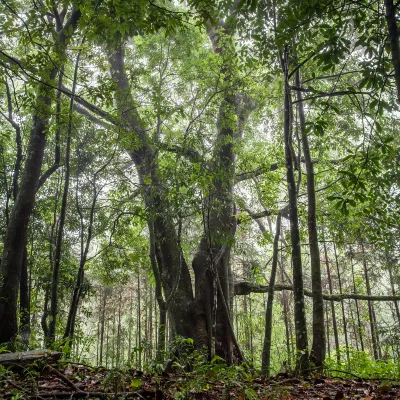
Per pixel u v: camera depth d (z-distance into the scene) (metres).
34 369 4.41
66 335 9.45
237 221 13.57
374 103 5.71
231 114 12.17
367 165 5.92
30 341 11.45
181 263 12.09
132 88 11.52
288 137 7.90
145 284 24.91
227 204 12.12
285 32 5.89
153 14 6.30
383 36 5.63
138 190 11.76
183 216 10.16
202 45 14.77
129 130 10.84
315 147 11.96
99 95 7.90
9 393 3.48
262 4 7.51
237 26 8.10
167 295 11.88
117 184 11.91
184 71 12.88
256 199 14.07
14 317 9.17
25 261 10.68
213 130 13.83
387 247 9.77
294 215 7.82
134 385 3.58
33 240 14.90
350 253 16.81
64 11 10.34
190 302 11.70
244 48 8.96
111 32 7.06
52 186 14.79
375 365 8.83
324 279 24.00
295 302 7.56
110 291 23.20
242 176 13.92
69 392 3.69
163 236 12.08
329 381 5.41
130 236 15.05
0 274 9.27
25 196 9.90
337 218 11.99
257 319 22.03
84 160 11.02
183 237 13.02
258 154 14.30
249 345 21.33
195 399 3.82
